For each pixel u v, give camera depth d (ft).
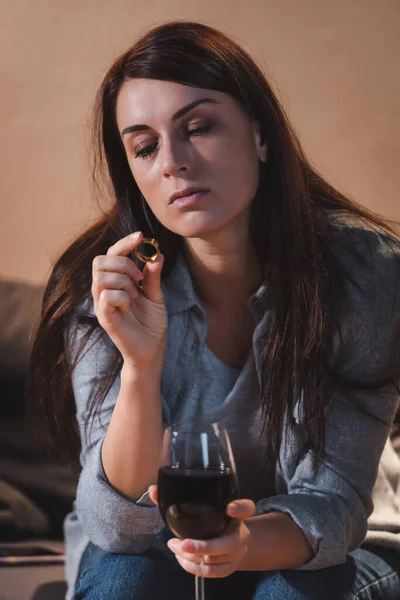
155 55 5.60
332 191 6.77
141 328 5.57
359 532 5.75
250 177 5.80
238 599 6.01
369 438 5.96
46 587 8.05
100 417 6.22
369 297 6.05
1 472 10.12
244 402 6.19
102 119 6.11
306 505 5.49
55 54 14.08
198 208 5.63
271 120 5.94
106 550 5.80
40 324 6.67
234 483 4.52
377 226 6.54
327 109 14.60
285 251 6.02
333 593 5.32
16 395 10.43
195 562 4.55
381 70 14.73
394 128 14.74
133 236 5.48
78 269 6.48
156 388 5.72
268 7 14.44
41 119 14.05
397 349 6.12
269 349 5.97
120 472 5.68
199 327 6.28
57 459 10.22
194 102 5.56
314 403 5.86
